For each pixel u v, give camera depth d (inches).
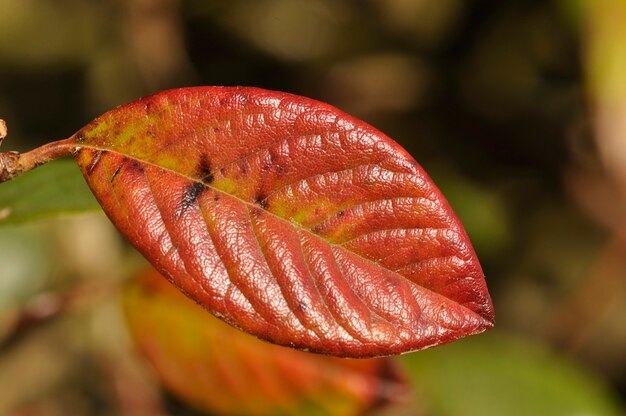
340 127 12.2
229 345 15.8
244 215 12.2
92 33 29.5
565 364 20.4
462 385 19.6
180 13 28.8
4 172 12.3
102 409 25.5
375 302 12.0
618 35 21.1
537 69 29.6
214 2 29.1
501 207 28.8
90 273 24.2
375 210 12.1
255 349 15.8
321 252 12.1
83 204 14.5
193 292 12.1
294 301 12.1
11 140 29.6
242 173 12.2
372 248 12.1
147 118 12.3
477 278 12.1
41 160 12.4
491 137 29.8
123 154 12.3
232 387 16.0
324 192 12.2
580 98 27.1
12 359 25.4
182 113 12.3
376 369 15.7
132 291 16.1
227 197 12.2
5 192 14.5
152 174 12.3
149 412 21.0
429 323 12.0
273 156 12.2
